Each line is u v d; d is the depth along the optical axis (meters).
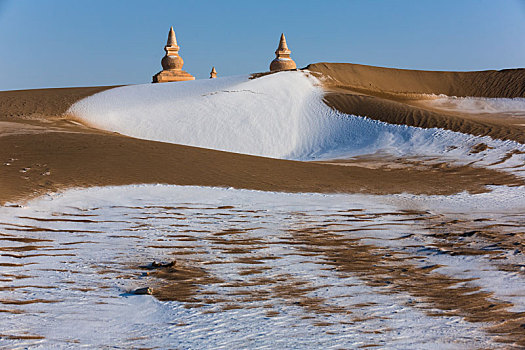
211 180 18.27
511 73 60.06
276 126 38.62
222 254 10.30
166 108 41.16
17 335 6.24
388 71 58.41
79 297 7.71
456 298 7.85
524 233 12.41
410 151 30.52
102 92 47.06
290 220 13.43
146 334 6.36
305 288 8.30
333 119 38.69
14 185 15.62
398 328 6.59
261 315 7.04
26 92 48.31
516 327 6.63
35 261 9.48
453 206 15.96
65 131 26.45
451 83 58.66
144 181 17.44
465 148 29.36
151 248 10.59
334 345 6.02
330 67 53.66
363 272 9.27
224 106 41.00
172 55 59.75
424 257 10.36
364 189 18.58
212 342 6.11
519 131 31.36
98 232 11.72
